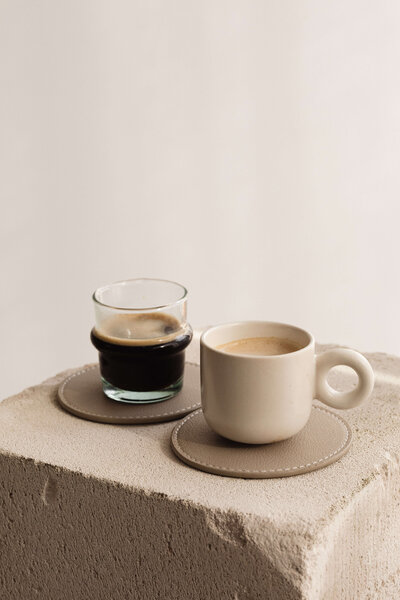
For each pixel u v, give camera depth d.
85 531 0.99
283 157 2.67
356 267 2.86
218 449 1.00
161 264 2.61
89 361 2.62
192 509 0.90
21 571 1.06
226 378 0.95
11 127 2.33
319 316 2.86
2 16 2.25
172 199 2.57
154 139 2.50
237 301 2.75
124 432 1.07
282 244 2.74
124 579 0.98
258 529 0.86
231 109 2.57
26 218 2.41
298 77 2.62
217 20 2.49
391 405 1.15
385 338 2.97
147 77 2.45
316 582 0.86
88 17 2.35
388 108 2.76
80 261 2.50
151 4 2.41
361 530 0.95
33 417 1.12
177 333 1.12
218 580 0.91
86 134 2.42
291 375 0.94
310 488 0.93
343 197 2.78
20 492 1.02
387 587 1.04
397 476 1.01
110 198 2.49
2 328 2.47
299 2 2.57
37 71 2.32
